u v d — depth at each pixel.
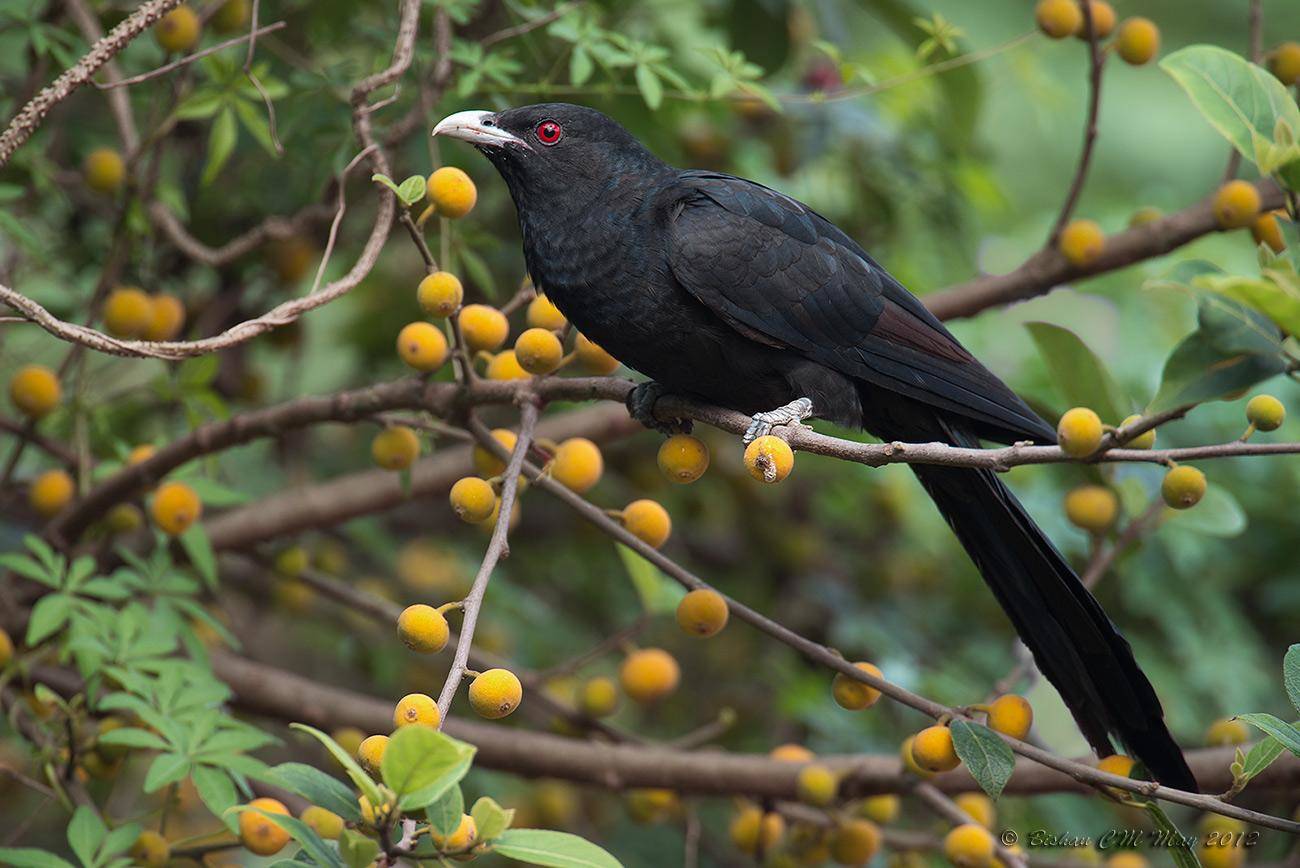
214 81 8.60
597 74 10.09
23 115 6.53
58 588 7.64
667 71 8.70
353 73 9.80
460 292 6.68
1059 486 11.34
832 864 10.25
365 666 10.93
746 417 7.65
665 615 11.62
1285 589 11.53
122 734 6.77
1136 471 9.44
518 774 8.88
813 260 7.86
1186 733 11.12
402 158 9.98
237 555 9.75
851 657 11.76
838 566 12.48
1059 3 9.09
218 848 7.22
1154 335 11.94
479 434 7.40
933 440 8.35
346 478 9.88
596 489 11.97
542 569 12.16
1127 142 19.33
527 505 12.09
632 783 8.70
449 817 4.70
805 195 12.32
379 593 11.11
